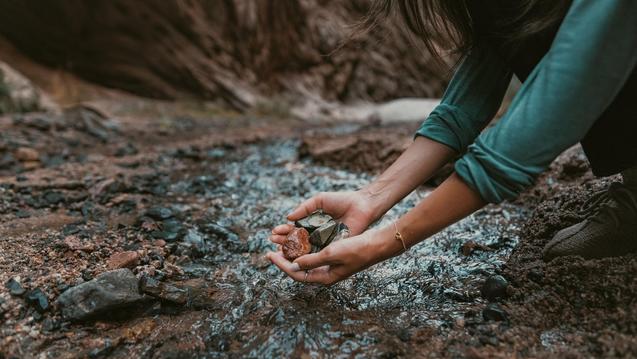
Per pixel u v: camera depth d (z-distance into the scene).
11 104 2.86
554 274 0.85
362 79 5.46
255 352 0.77
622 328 0.74
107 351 0.78
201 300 0.91
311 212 0.92
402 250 0.77
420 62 5.83
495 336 0.77
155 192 1.52
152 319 0.86
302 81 4.98
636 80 0.73
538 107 0.69
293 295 0.92
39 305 0.85
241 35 4.39
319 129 3.06
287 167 1.87
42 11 3.60
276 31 4.75
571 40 0.67
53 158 1.95
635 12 0.65
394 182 0.91
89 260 1.01
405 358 0.74
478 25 0.88
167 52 3.94
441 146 0.90
